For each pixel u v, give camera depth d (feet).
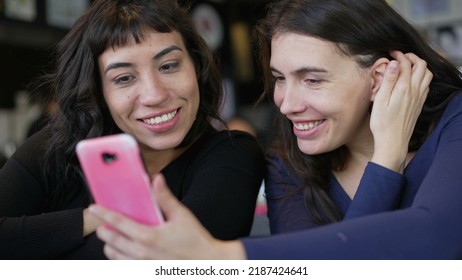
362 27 3.49
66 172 4.21
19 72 11.10
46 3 9.75
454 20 9.71
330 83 3.47
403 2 10.02
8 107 11.04
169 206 2.23
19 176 4.15
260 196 5.90
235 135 4.30
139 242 2.21
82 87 4.01
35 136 4.45
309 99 3.51
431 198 2.64
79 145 2.19
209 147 4.23
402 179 3.41
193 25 4.24
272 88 4.20
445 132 3.54
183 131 4.00
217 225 3.69
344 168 4.07
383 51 3.64
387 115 3.52
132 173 2.19
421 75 3.65
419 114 3.74
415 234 2.40
